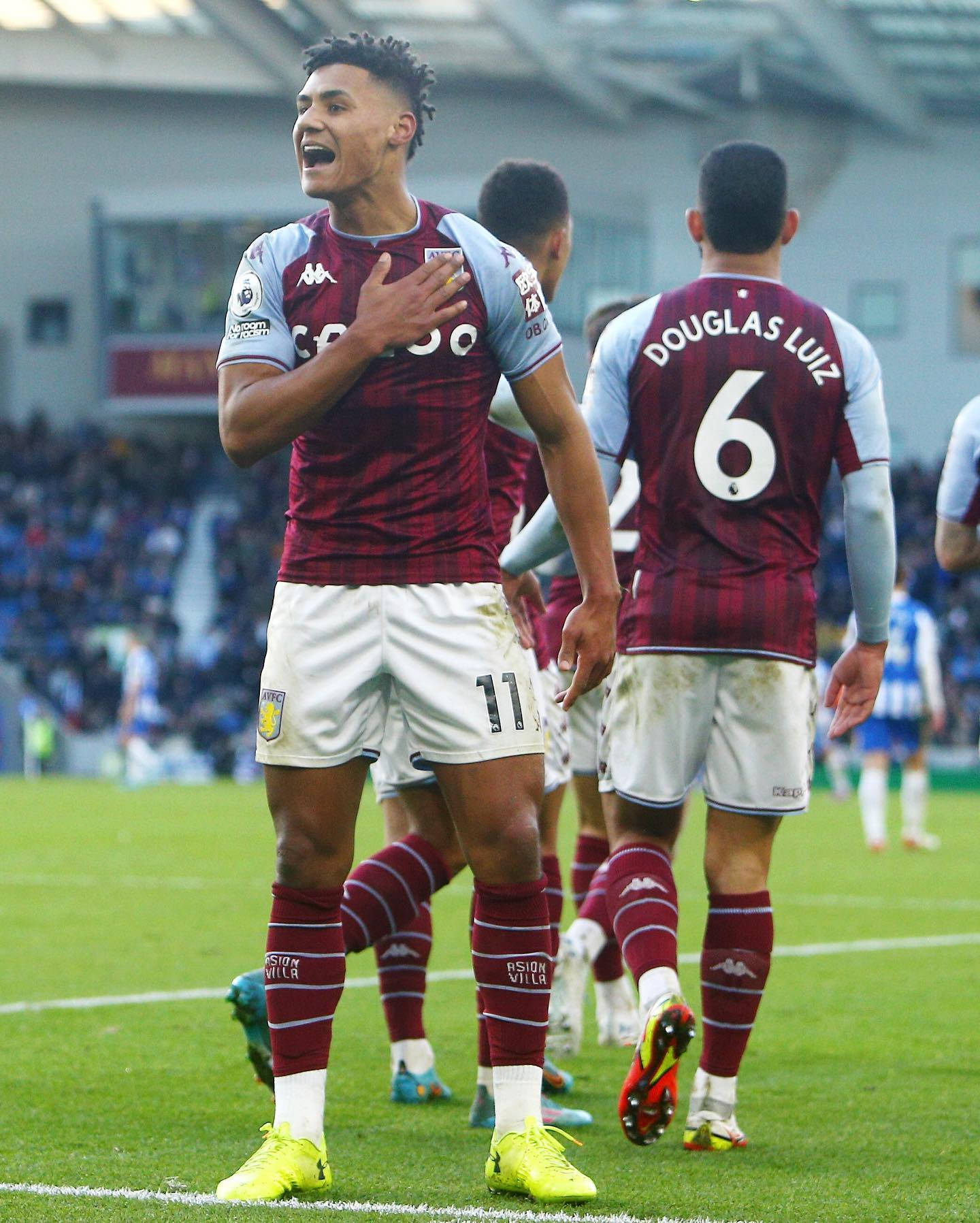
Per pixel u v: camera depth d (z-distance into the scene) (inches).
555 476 290.8
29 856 1059.3
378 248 279.3
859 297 2977.4
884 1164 311.3
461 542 284.0
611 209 2992.1
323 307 278.5
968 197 2920.8
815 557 338.0
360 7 2751.0
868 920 757.3
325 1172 283.3
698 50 2785.4
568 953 437.4
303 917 287.4
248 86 3078.2
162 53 3070.9
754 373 329.1
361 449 278.7
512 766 283.3
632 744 331.9
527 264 284.0
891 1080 399.9
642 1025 293.0
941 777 2089.1
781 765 327.3
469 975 579.2
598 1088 397.4
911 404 2955.2
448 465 281.9
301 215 2962.6
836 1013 501.4
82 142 3166.8
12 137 3169.3
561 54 2765.7
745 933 328.5
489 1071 347.3
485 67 2928.2
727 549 327.3
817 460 332.5
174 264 3019.2
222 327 3014.3
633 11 2625.5
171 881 909.8
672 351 332.8
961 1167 309.6
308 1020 286.4
